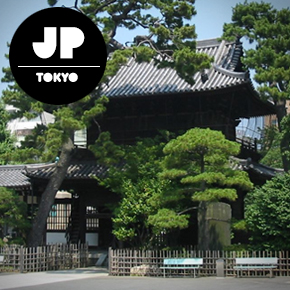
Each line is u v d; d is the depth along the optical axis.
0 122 54.53
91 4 28.48
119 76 36.31
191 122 33.25
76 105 27.56
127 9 29.69
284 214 21.86
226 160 22.59
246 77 30.41
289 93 31.30
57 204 39.88
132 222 25.05
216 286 19.05
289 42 34.81
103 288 19.09
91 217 34.22
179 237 29.91
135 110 34.28
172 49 29.08
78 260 29.36
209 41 38.12
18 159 27.14
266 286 18.83
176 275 23.05
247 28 40.16
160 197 22.77
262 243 22.83
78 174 32.41
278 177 23.22
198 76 33.34
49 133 25.80
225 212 25.33
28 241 28.81
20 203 28.19
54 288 19.30
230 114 34.47
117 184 26.31
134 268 23.67
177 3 27.98
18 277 23.53
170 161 22.69
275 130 47.06
